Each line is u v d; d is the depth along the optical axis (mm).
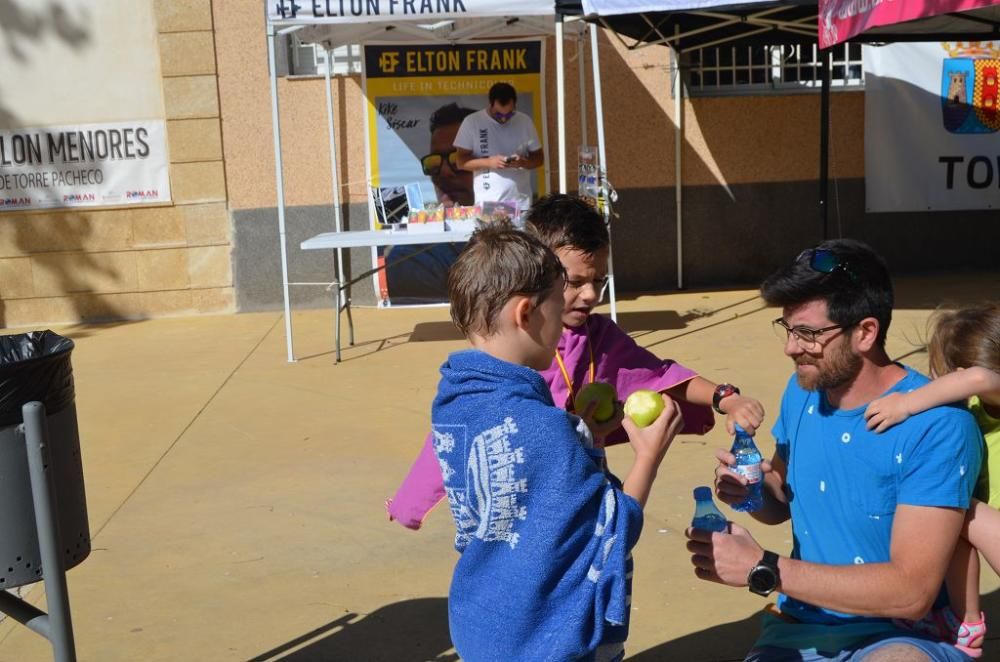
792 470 2602
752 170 11492
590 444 2178
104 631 4121
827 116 9367
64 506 3043
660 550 4652
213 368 8828
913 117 11398
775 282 2426
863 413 2426
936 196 11523
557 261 2174
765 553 2316
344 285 8922
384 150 11219
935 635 2475
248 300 11508
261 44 11086
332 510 5371
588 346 2818
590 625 2068
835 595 2254
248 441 6672
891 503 2373
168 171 11281
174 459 6371
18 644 4078
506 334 2127
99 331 10922
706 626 3957
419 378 8094
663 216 11523
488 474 2053
